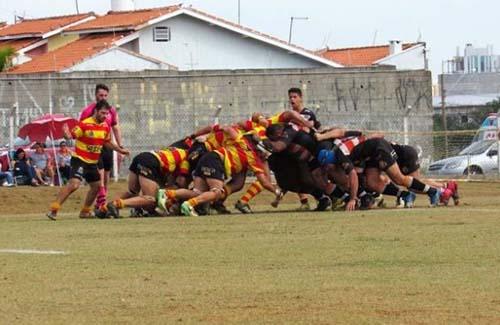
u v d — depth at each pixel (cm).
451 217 3256
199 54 11494
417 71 9012
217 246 2575
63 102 7806
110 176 5853
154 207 3712
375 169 3828
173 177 3784
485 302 1753
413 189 3891
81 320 1655
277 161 3856
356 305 1742
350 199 3788
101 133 3669
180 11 11306
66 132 3762
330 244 2564
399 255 2336
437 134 6788
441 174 6956
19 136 6366
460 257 2284
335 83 8738
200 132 3797
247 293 1869
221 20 11525
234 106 8325
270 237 2758
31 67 10225
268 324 1609
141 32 11206
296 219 3319
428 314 1662
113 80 7869
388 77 8906
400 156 3922
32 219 3706
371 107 8838
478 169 6950
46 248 2597
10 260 2352
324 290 1886
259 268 2178
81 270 2178
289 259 2308
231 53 11625
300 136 3784
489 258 2262
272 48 11775
